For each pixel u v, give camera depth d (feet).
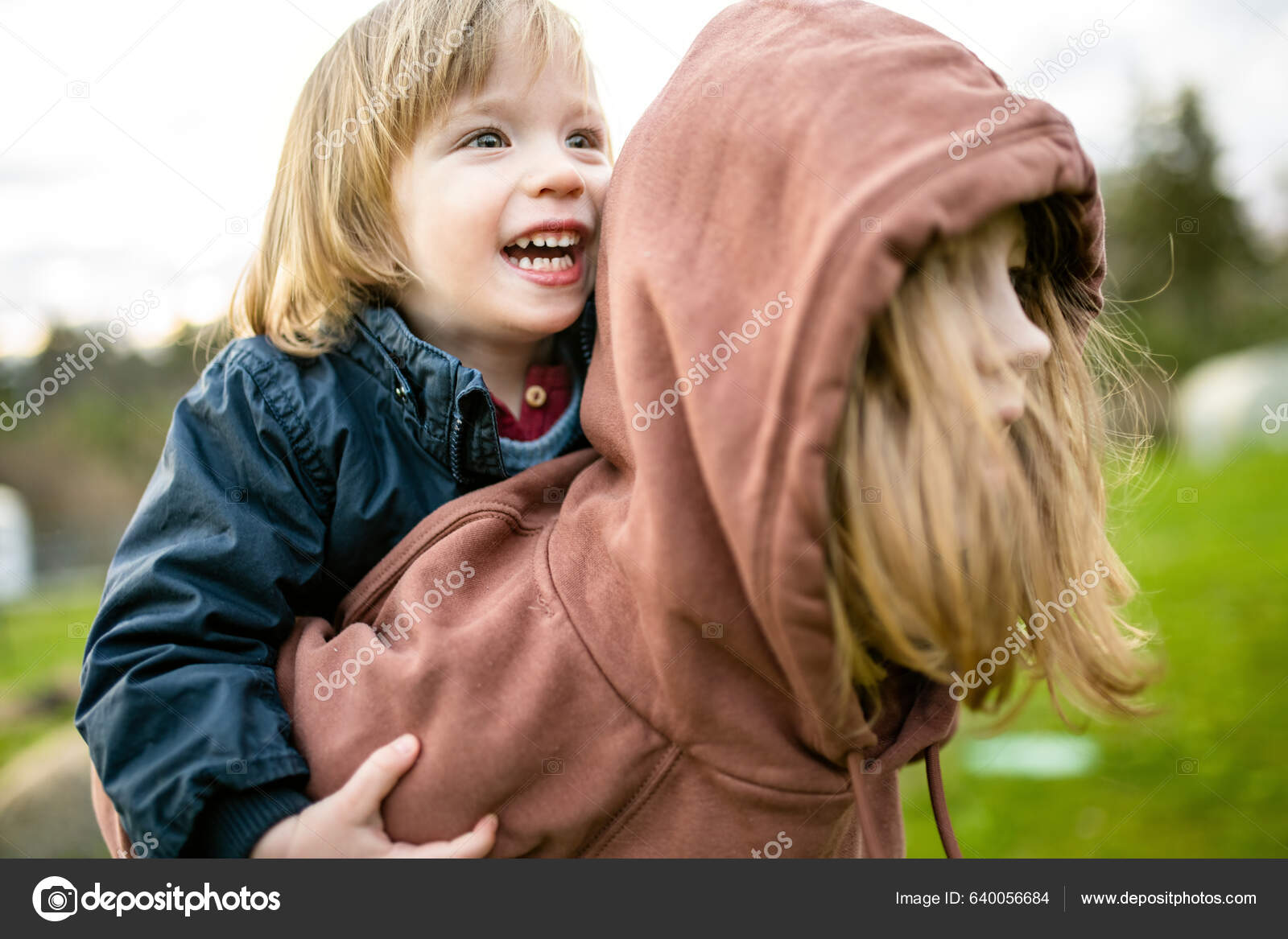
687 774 2.79
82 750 6.98
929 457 2.59
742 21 3.09
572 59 3.50
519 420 3.78
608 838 2.87
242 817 2.80
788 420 2.42
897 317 2.58
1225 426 17.33
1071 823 6.26
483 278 3.41
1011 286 2.83
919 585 2.60
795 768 2.77
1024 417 3.14
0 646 10.65
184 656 2.98
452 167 3.36
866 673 2.81
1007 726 3.40
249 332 4.25
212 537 3.18
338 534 3.39
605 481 3.19
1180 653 8.26
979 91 2.62
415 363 3.41
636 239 2.80
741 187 2.68
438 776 2.77
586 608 2.87
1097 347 3.88
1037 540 2.90
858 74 2.62
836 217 2.40
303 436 3.38
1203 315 18.93
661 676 2.69
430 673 2.84
